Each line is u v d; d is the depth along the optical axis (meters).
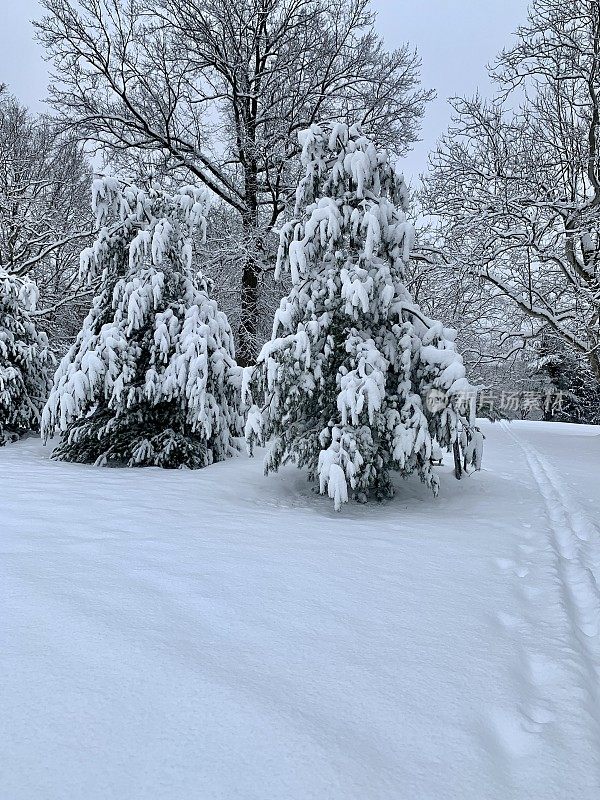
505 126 14.69
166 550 3.88
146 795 1.64
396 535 4.94
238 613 2.93
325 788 1.72
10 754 1.77
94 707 2.02
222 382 8.95
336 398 6.85
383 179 7.49
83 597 2.94
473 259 12.45
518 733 2.17
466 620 3.12
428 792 1.77
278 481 7.59
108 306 9.19
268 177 15.84
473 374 17.33
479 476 8.38
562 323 14.81
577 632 3.19
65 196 20.20
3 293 11.40
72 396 8.18
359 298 6.40
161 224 8.92
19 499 5.18
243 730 1.96
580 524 5.79
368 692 2.30
